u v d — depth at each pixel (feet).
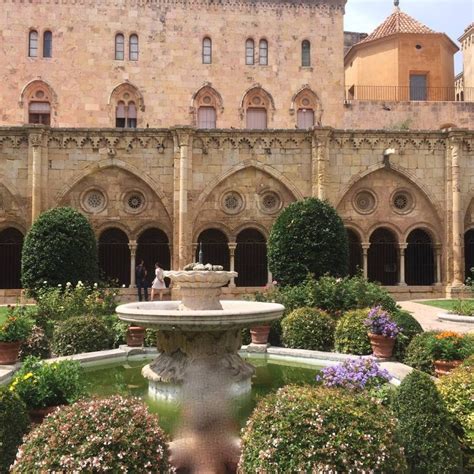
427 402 19.24
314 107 117.80
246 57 117.50
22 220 77.97
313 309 42.91
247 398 27.58
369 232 82.74
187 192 78.89
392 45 123.03
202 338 28.04
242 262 88.33
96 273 67.92
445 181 82.48
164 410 25.79
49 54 114.01
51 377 22.91
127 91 114.83
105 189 80.38
